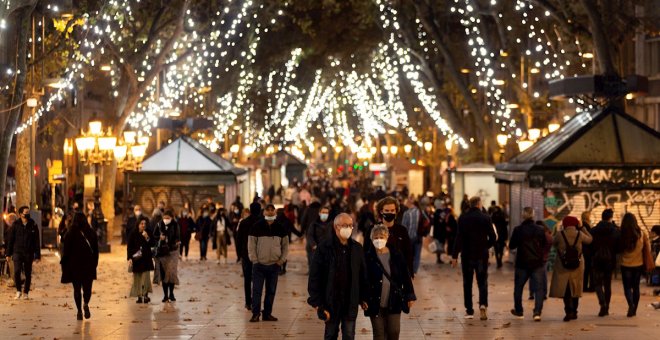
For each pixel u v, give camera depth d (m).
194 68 61.16
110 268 36.31
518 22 51.69
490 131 55.12
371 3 60.66
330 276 15.05
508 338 19.14
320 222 30.69
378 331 15.19
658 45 46.66
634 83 34.50
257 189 82.44
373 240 15.03
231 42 70.69
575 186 32.94
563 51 49.44
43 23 36.34
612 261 22.42
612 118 33.56
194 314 23.20
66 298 26.67
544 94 55.25
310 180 93.62
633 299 22.48
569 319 21.69
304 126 95.38
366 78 87.12
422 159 79.88
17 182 37.75
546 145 34.94
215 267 37.66
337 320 15.13
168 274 25.45
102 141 41.31
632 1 43.84
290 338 19.38
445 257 42.38
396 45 62.88
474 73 60.81
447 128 69.25
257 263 21.83
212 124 55.88
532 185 33.06
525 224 21.94
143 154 48.34
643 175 32.94
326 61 79.94
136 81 49.28
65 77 45.31
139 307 24.64
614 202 33.16
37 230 26.69
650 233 30.91
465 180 53.97
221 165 51.81
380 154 119.06
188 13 52.88
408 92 80.12
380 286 15.11
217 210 39.84
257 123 87.75
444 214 39.09
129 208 44.22
